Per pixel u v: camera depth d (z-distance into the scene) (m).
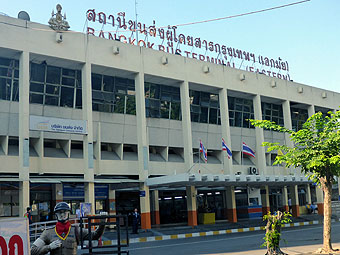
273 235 13.53
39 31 26.88
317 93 46.41
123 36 32.09
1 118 27.08
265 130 43.25
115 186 31.84
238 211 41.19
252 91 39.25
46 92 29.11
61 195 29.53
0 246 5.33
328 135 15.83
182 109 34.06
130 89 33.53
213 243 22.41
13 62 27.69
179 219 37.53
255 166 41.09
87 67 28.77
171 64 33.41
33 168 27.98
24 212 24.42
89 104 28.61
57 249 6.54
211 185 33.47
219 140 39.38
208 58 37.12
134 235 27.45
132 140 33.34
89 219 7.33
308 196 47.66
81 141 31.19
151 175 34.31
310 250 16.78
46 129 26.47
